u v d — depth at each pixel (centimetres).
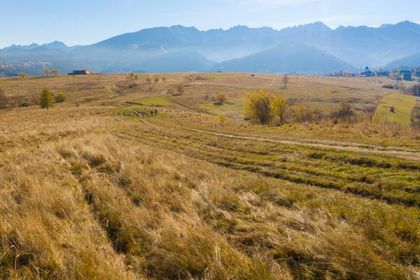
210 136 2247
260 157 1436
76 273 441
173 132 2578
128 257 511
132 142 1970
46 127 2764
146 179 884
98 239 554
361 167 1128
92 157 1166
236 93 14712
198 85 17312
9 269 459
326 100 13600
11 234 554
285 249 497
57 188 786
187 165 1152
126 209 669
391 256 468
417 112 9706
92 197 768
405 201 764
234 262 457
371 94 16388
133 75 19338
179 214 657
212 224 623
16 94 13275
